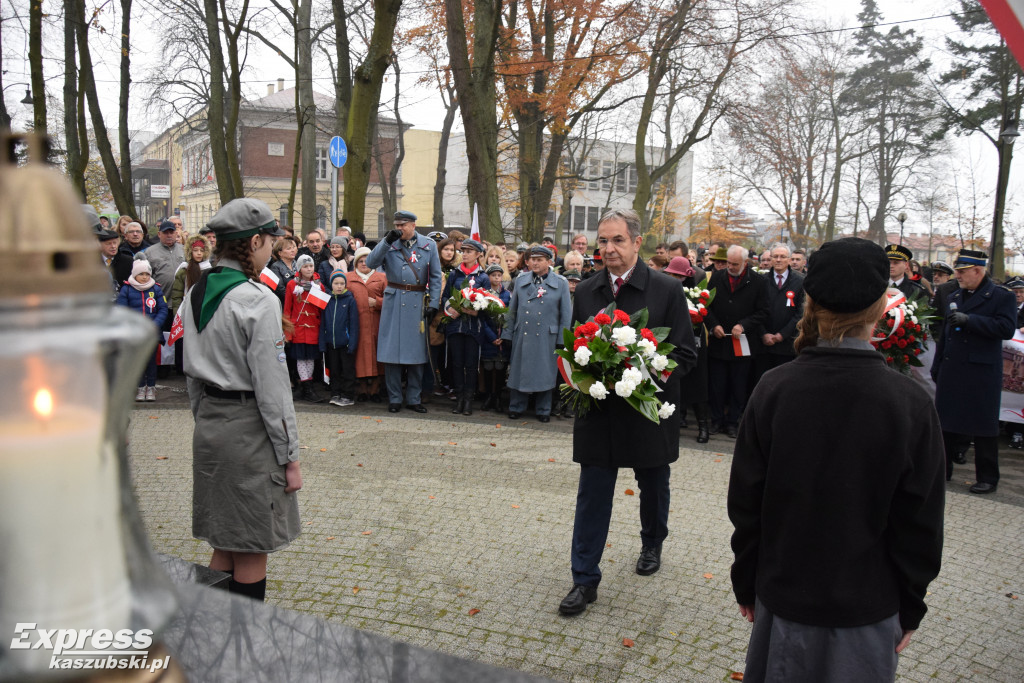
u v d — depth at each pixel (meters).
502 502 5.38
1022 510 5.75
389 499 5.39
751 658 2.04
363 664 1.00
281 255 8.99
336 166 11.37
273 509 2.96
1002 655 3.52
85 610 0.70
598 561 3.83
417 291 8.42
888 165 33.88
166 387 9.16
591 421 3.79
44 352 0.62
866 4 30.97
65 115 14.80
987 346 6.11
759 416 2.00
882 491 1.84
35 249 0.62
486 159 12.80
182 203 48.19
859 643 1.85
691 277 8.53
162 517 4.84
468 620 3.65
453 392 9.69
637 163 23.19
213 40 17.41
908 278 7.36
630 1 18.86
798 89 29.59
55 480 0.67
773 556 1.96
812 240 36.78
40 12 10.15
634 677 3.20
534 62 18.36
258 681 0.95
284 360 2.93
